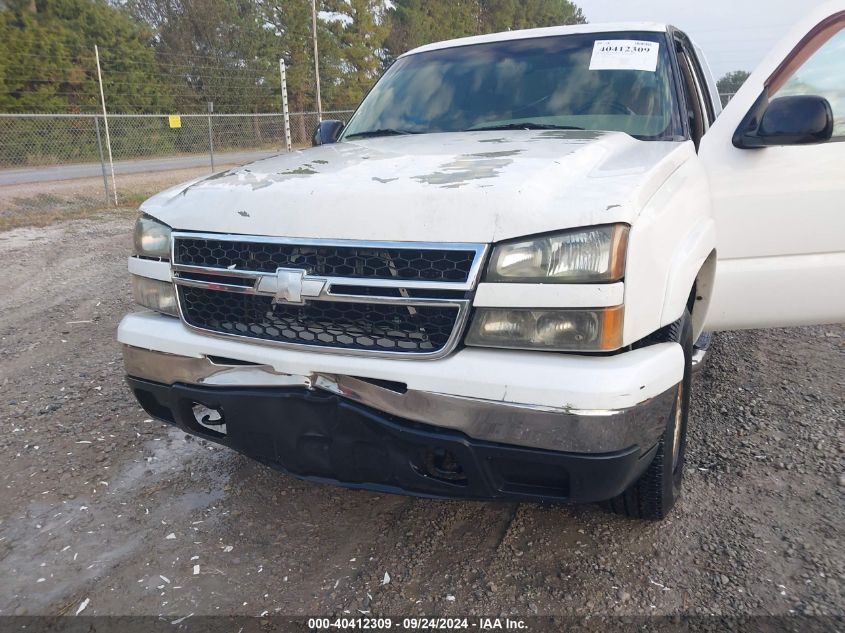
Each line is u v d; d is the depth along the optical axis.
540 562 2.50
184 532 2.77
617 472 2.01
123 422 3.80
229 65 43.19
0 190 18.25
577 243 1.96
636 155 2.56
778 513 2.74
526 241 1.98
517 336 2.00
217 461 3.35
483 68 3.70
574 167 2.33
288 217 2.24
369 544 2.66
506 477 2.13
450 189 2.11
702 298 3.10
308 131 33.94
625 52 3.42
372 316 2.14
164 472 3.26
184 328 2.48
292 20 45.03
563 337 1.98
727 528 2.65
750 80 3.23
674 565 2.45
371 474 2.28
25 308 6.41
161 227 2.56
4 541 2.74
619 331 1.97
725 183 3.14
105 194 16.33
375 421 2.14
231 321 2.38
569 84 3.39
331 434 2.24
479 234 2.00
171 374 2.49
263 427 2.35
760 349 4.64
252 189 2.43
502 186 2.09
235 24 43.62
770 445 3.30
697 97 3.78
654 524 2.69
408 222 2.07
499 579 2.42
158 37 42.47
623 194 2.06
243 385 2.34
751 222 3.17
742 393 3.93
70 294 6.93
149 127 29.36
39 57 33.56
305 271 2.17
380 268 2.10
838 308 3.30
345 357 2.15
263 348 2.29
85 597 2.40
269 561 2.58
